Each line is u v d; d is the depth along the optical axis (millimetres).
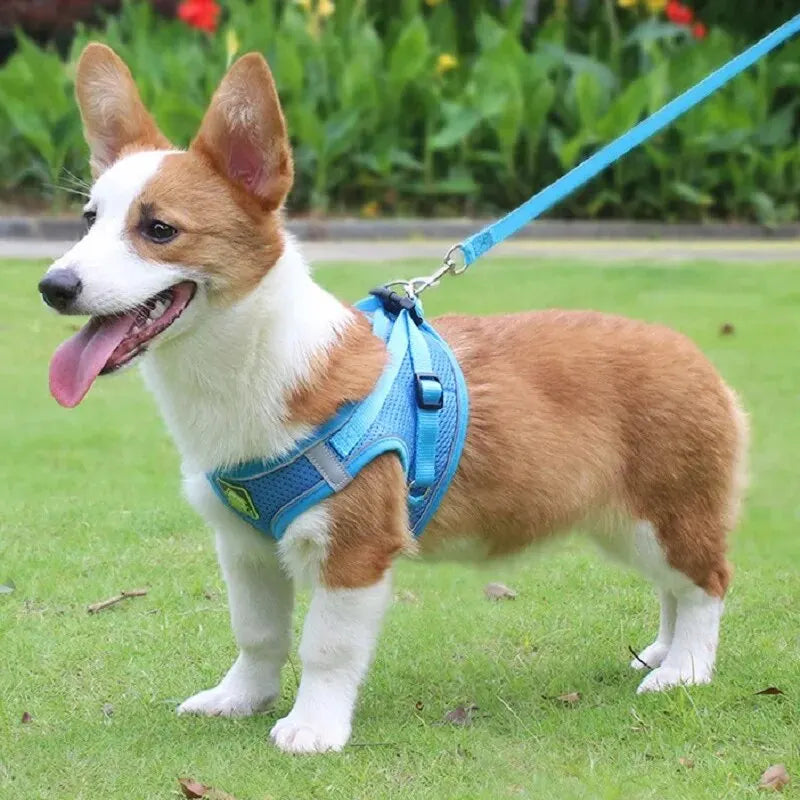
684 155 4578
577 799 1237
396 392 1325
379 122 4555
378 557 1315
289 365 1280
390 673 1486
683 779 1269
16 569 1733
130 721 1384
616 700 1426
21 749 1328
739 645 1538
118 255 1251
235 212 1269
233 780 1268
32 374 2629
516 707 1413
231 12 4906
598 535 1456
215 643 1549
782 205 4699
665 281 3535
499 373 1396
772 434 2246
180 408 1300
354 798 1241
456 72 4871
